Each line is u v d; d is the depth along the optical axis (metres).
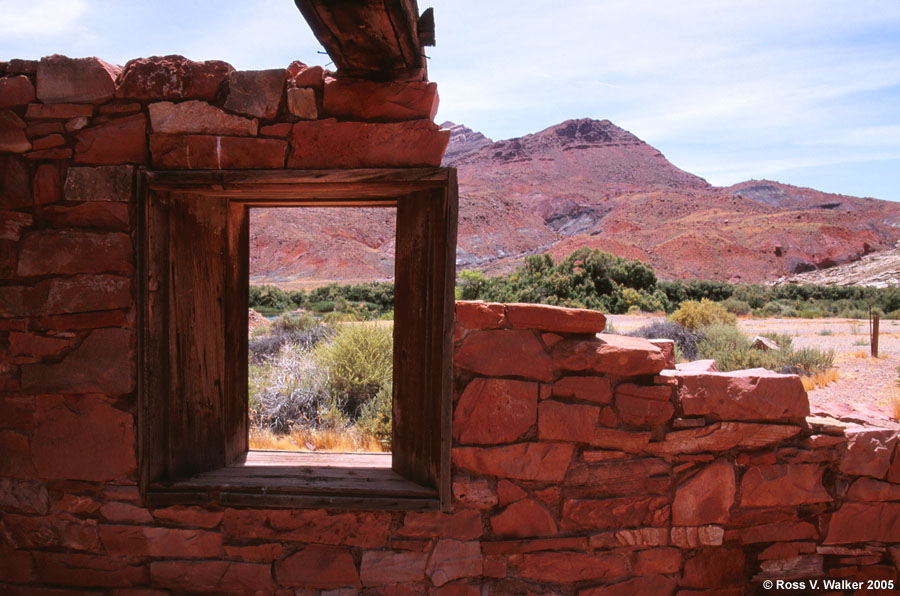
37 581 3.02
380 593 2.93
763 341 11.17
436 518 2.91
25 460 2.96
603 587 2.92
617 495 2.92
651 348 2.90
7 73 2.88
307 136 2.80
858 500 2.96
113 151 2.85
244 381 3.66
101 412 2.91
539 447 2.88
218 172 2.81
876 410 3.58
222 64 2.82
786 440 2.96
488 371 2.87
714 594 2.97
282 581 2.94
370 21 2.21
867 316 24.44
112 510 2.95
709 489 2.93
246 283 3.69
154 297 2.90
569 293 25.27
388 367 6.79
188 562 2.96
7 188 2.88
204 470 3.19
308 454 3.60
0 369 2.94
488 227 142.62
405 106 2.79
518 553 2.91
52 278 2.89
